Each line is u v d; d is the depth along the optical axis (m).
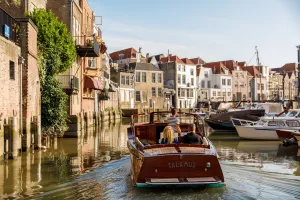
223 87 84.44
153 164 8.85
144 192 8.79
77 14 28.77
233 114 29.38
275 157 15.43
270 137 22.59
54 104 19.02
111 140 21.89
